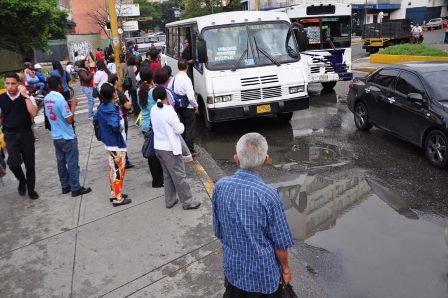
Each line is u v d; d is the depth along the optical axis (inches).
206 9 2033.7
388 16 2352.4
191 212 218.7
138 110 450.3
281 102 368.2
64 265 177.9
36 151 355.3
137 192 250.7
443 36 1622.8
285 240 101.2
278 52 379.9
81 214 226.2
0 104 237.5
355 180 259.9
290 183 260.4
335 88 613.6
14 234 209.0
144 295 155.2
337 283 159.0
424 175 262.1
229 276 106.7
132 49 1031.6
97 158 324.2
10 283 167.8
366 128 366.9
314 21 557.6
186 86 298.2
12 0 804.0
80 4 2016.5
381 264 169.9
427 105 280.2
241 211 99.4
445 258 171.8
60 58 1707.7
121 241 194.2
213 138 376.8
